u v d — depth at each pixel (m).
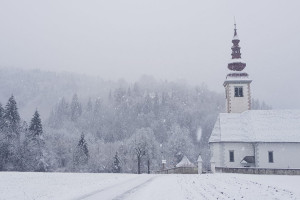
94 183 28.59
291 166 60.72
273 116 65.88
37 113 91.56
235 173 48.69
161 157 109.19
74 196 19.61
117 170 95.75
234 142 62.56
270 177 37.28
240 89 71.19
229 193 20.77
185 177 37.25
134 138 94.19
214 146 63.41
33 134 89.44
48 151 102.56
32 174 41.66
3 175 38.44
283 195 19.91
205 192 21.27
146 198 18.14
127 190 22.48
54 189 23.62
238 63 71.69
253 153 62.25
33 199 18.42
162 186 25.17
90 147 124.31
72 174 44.06
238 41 73.25
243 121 66.00
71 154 109.62
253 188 23.98
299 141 60.91
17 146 84.62
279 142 61.25
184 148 115.12
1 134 83.50
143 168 104.88
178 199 17.67
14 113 87.44
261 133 62.91
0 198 18.94
